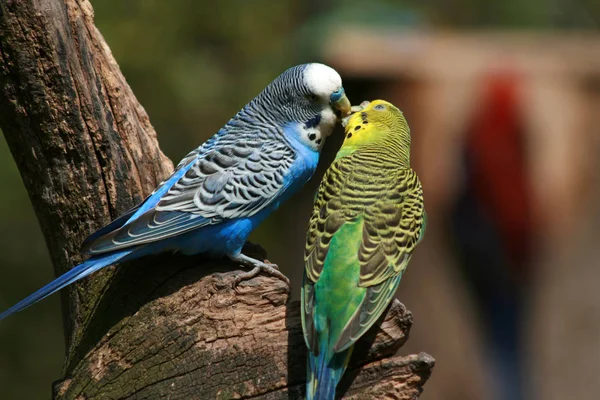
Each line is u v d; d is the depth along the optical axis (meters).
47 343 15.07
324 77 7.07
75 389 6.10
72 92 6.54
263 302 6.16
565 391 14.14
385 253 5.82
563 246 14.00
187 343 5.93
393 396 5.68
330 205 6.02
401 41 13.85
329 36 14.14
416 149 13.55
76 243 6.84
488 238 13.66
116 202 6.78
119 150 6.80
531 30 21.02
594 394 14.09
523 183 13.66
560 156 13.75
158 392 5.86
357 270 5.68
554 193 13.78
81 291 6.71
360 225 5.88
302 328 5.73
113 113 6.80
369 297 5.64
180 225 6.55
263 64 16.48
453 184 13.57
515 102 13.47
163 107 15.70
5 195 14.28
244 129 7.14
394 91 13.40
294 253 15.36
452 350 13.84
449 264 13.87
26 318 15.02
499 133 13.44
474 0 20.77
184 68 15.77
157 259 6.71
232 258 6.90
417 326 13.88
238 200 6.77
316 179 14.20
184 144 16.19
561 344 14.14
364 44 13.42
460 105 13.39
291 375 5.75
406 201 6.14
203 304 6.11
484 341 13.95
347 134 6.83
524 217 13.70
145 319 6.19
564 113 13.73
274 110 7.15
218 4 16.19
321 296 5.65
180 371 5.87
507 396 13.85
